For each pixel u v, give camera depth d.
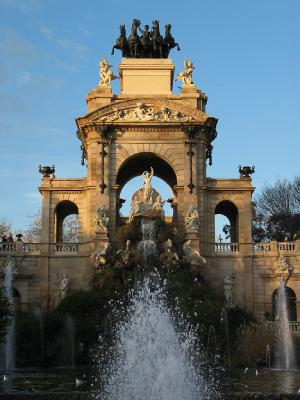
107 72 77.44
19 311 61.66
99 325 59.16
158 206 72.75
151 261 67.50
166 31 81.69
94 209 74.44
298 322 65.00
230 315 60.88
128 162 79.00
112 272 66.75
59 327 59.09
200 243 73.81
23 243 74.50
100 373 46.88
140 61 79.75
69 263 74.00
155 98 75.50
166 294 62.28
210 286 73.62
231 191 76.44
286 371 50.91
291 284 73.88
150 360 34.53
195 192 74.38
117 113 75.38
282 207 106.19
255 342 56.56
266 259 74.62
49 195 76.00
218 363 55.66
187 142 75.38
